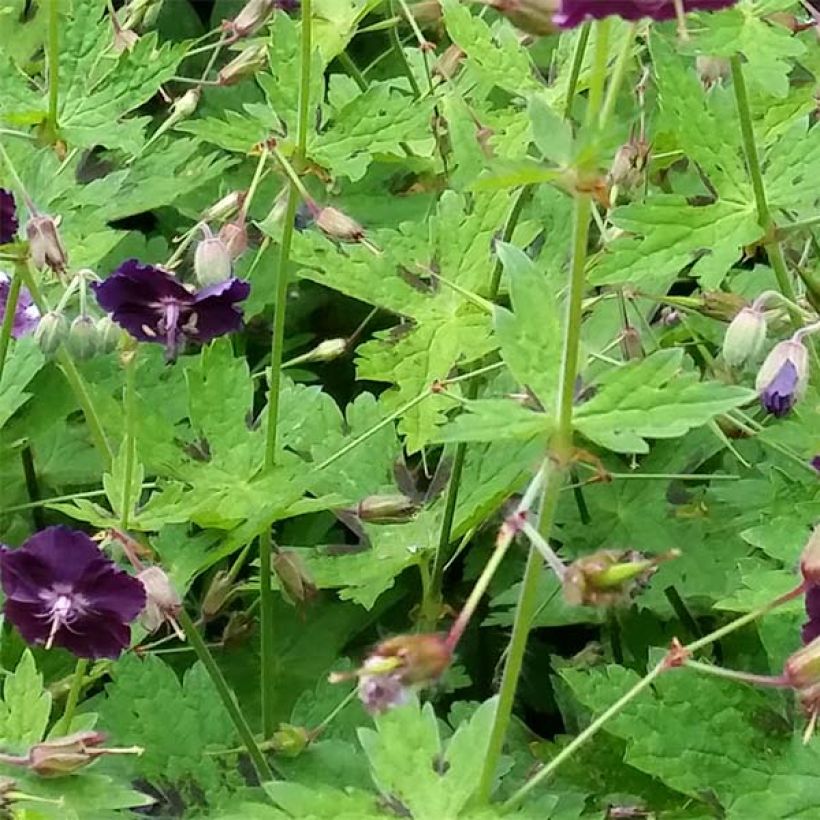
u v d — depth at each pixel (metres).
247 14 0.40
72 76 0.36
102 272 0.43
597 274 0.32
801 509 0.31
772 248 0.33
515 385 0.36
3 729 0.30
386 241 0.34
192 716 0.33
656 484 0.37
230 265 0.33
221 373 0.34
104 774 0.31
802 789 0.29
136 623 0.33
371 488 0.36
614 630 0.35
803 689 0.27
